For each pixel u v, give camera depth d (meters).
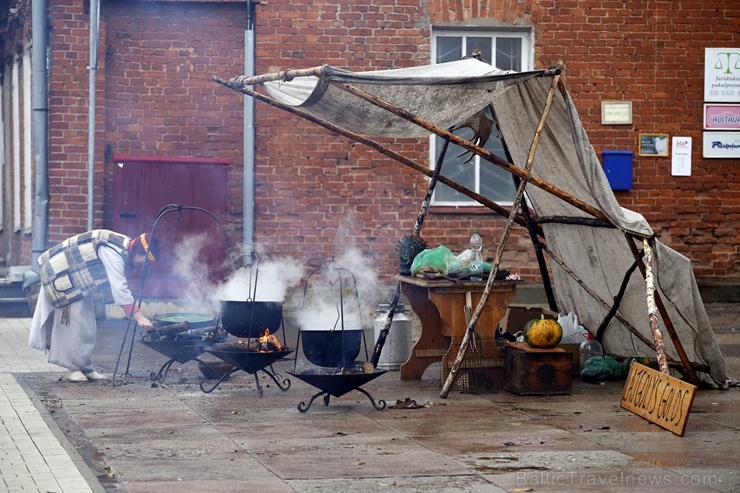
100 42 15.37
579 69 16.48
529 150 9.87
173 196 15.34
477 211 16.30
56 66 15.36
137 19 15.62
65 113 15.38
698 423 8.36
